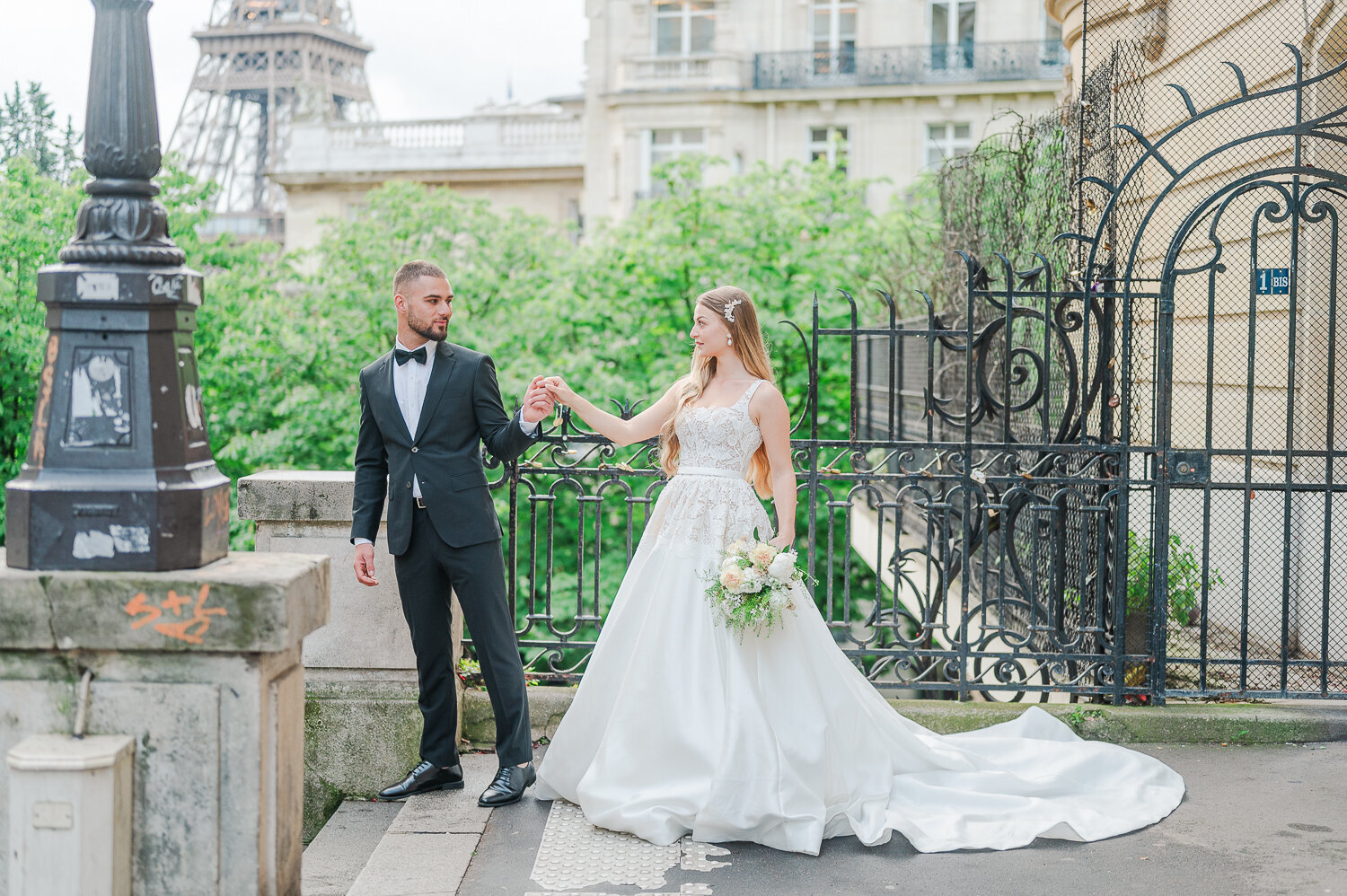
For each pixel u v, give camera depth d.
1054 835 3.61
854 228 15.36
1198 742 4.55
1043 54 24.61
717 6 25.59
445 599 3.98
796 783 3.53
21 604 2.31
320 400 13.26
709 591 3.62
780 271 14.49
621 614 3.86
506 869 3.38
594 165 26.77
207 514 2.45
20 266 10.50
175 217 12.94
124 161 2.38
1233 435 6.04
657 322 14.38
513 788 3.93
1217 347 6.12
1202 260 6.21
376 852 3.49
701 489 3.80
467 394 3.85
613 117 25.88
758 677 3.65
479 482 3.89
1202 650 4.70
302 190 30.80
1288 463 4.63
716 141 25.34
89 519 2.34
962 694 4.77
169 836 2.37
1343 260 5.65
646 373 14.14
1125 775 4.05
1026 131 6.77
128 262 2.36
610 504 13.38
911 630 8.66
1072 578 5.32
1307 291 5.71
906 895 3.19
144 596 2.31
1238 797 3.96
